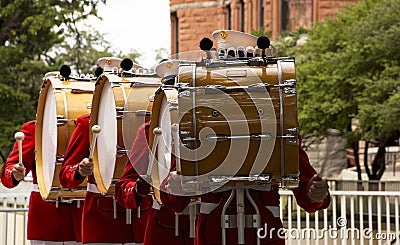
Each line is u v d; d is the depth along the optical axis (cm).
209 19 4806
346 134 3466
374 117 3109
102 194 1098
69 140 1170
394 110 2933
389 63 3191
